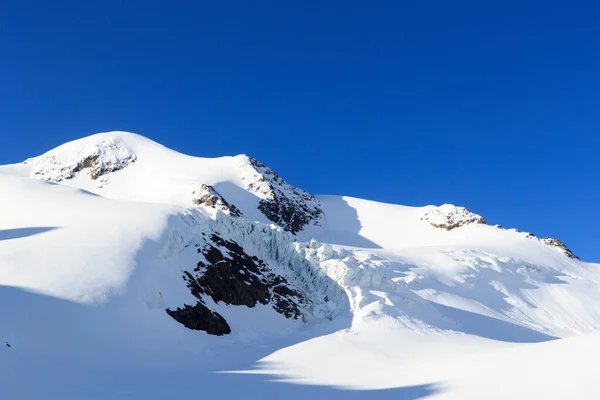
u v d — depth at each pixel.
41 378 20.47
